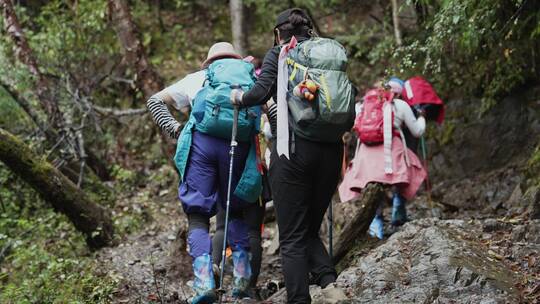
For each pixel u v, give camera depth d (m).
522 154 9.77
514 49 8.61
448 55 9.81
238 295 6.23
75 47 12.23
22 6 13.75
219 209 6.69
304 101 5.12
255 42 13.95
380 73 12.16
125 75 13.05
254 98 5.29
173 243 7.86
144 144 12.29
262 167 6.48
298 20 5.50
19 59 10.62
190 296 7.08
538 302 5.16
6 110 10.77
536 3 8.15
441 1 7.97
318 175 5.33
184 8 15.04
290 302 5.23
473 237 6.45
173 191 10.95
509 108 9.98
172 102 6.12
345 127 5.20
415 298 5.33
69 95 11.38
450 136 10.48
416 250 6.01
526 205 7.67
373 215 7.20
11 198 10.63
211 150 5.79
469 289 5.33
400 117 7.89
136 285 7.42
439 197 9.97
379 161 7.74
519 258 6.04
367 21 13.05
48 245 9.29
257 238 6.79
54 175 8.73
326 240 8.16
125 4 10.34
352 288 5.65
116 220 9.65
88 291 7.37
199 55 14.20
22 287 7.46
